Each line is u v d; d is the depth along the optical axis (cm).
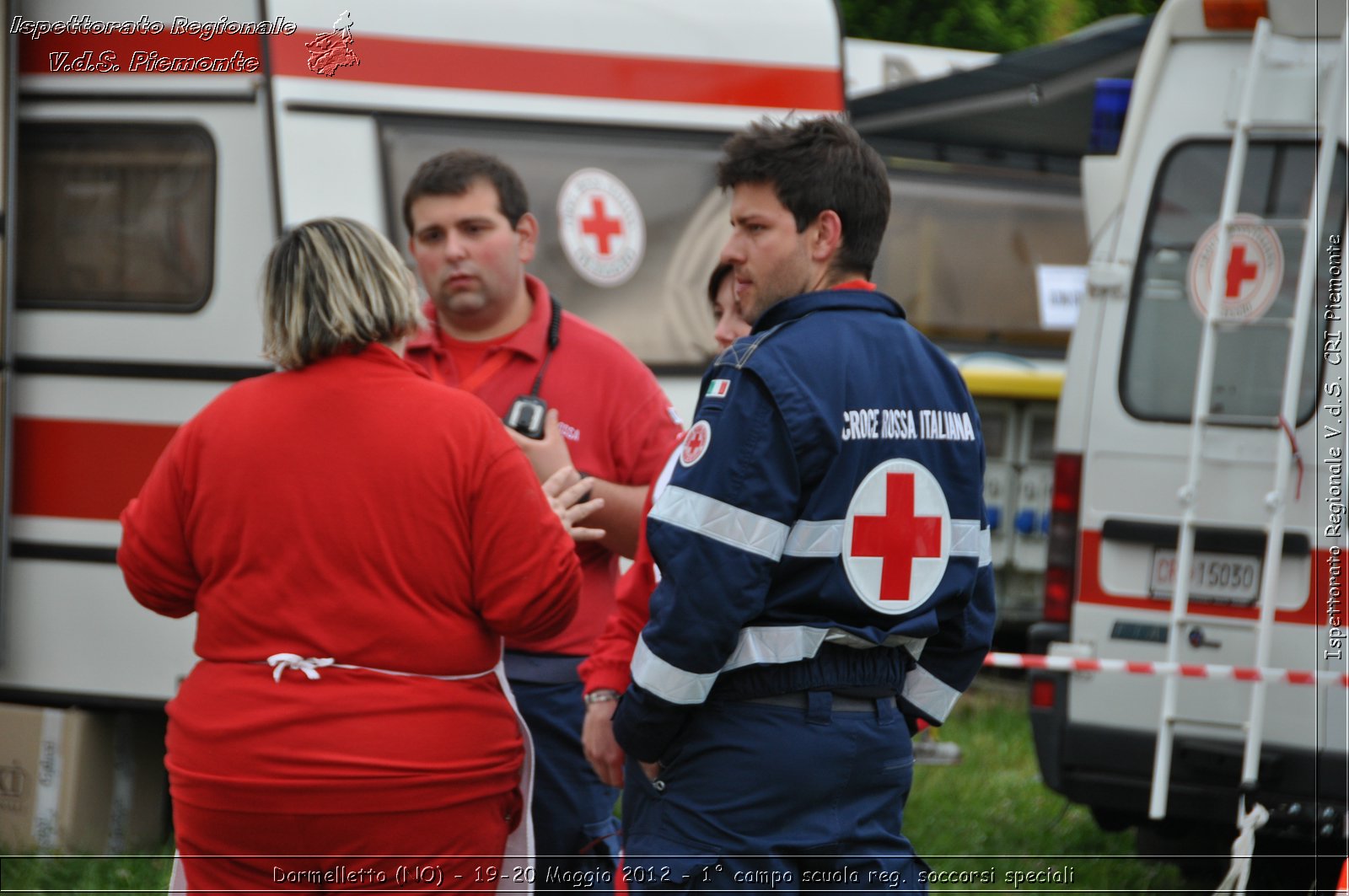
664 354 1534
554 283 1466
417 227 964
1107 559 1277
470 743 699
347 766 672
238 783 675
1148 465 1265
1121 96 1343
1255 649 1197
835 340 671
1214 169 1270
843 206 697
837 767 667
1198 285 1258
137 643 1278
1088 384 1302
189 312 1274
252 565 684
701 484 644
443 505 688
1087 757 1262
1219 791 1202
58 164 1309
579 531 830
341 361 703
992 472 2052
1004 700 1977
